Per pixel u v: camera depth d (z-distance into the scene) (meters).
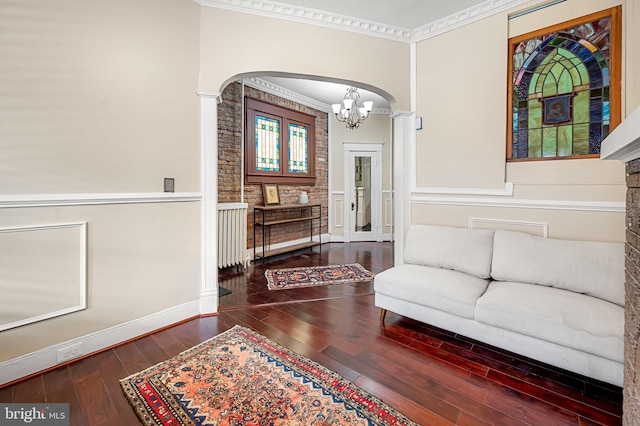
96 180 2.07
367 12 3.00
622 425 1.35
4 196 1.70
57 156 1.90
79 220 2.00
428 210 3.31
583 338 1.63
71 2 1.93
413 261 2.83
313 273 4.08
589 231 2.38
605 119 2.33
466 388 1.73
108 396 1.65
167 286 2.49
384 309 2.59
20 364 1.78
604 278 1.93
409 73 3.40
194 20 2.59
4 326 1.72
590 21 2.38
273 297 3.19
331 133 6.40
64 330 1.95
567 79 2.49
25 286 1.79
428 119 3.28
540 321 1.77
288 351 2.11
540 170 2.61
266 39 2.85
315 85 5.01
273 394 1.66
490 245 2.49
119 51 2.16
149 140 2.34
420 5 2.89
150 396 1.64
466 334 2.11
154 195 2.36
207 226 2.71
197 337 2.31
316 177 6.18
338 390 1.69
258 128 4.98
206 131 2.68
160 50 2.38
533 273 2.19
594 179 2.37
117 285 2.19
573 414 1.53
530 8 2.62
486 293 2.09
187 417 1.49
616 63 2.28
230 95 4.38
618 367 1.55
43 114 1.83
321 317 2.70
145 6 2.29
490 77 2.83
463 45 3.00
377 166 6.56
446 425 1.45
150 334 2.36
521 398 1.65
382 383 1.76
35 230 1.82
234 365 1.93
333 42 3.09
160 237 2.43
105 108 2.10
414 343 2.24
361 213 6.62
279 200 5.32
